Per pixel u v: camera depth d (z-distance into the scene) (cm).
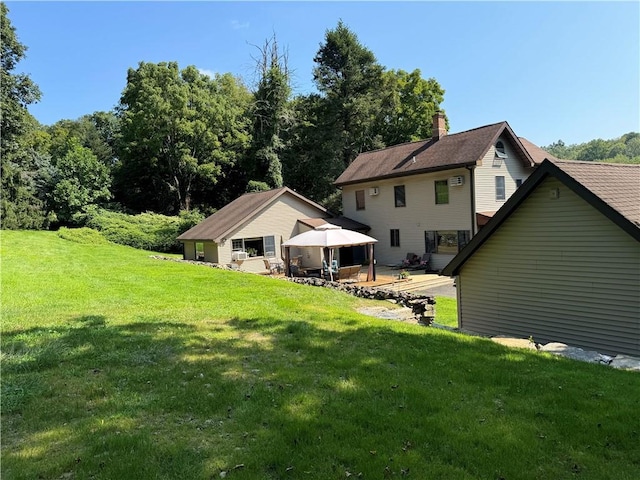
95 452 319
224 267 1678
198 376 480
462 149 2105
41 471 293
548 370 518
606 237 743
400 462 308
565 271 809
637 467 307
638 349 709
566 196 793
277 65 3881
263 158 3578
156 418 379
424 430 356
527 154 2139
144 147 3456
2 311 784
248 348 591
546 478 291
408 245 2359
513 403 412
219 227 2238
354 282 1792
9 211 2984
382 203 2494
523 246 879
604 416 383
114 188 3844
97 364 514
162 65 3431
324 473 295
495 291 943
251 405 404
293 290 1105
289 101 3819
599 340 764
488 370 508
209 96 3638
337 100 3625
